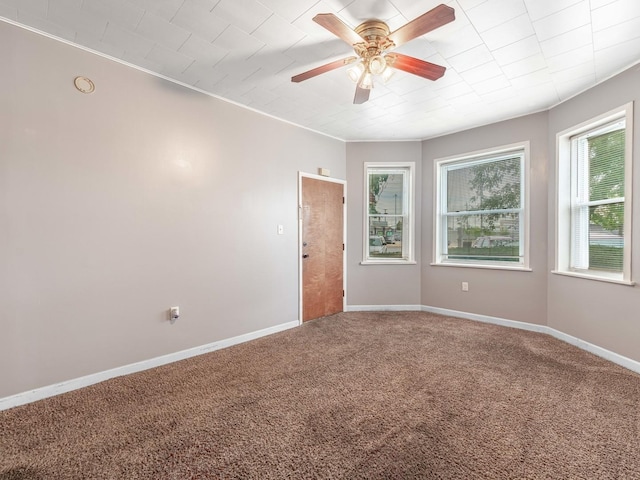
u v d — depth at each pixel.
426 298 4.54
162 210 2.76
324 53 2.43
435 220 4.43
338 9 1.94
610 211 2.89
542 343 3.19
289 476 1.46
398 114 3.63
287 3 1.89
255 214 3.49
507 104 3.36
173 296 2.83
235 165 3.30
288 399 2.15
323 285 4.29
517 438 1.71
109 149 2.45
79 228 2.32
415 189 4.56
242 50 2.38
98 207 2.41
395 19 2.04
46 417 1.94
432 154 4.45
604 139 2.96
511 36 2.20
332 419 1.91
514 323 3.76
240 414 1.97
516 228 3.81
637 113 2.53
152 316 2.71
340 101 3.27
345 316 4.30
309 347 3.15
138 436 1.75
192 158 2.95
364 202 4.62
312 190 4.13
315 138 4.18
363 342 3.28
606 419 1.88
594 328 2.93
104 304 2.45
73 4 1.89
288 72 2.71
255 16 2.01
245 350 3.09
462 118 3.75
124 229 2.54
